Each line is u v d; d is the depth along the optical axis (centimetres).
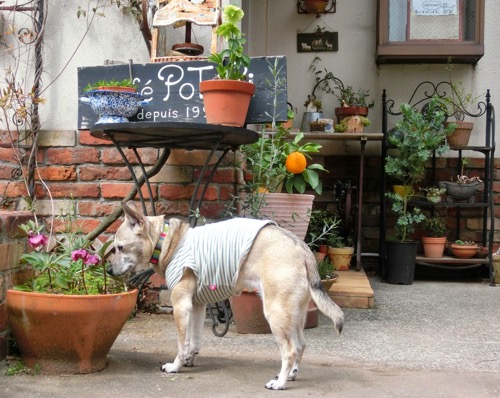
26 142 485
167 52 491
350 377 335
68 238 402
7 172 485
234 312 427
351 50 712
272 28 720
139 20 486
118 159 481
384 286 628
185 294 328
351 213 700
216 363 357
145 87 455
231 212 462
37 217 484
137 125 371
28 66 493
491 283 642
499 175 693
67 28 493
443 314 495
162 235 331
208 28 485
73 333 320
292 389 313
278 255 315
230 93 402
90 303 316
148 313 470
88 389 306
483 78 698
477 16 663
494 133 664
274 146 475
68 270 345
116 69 460
